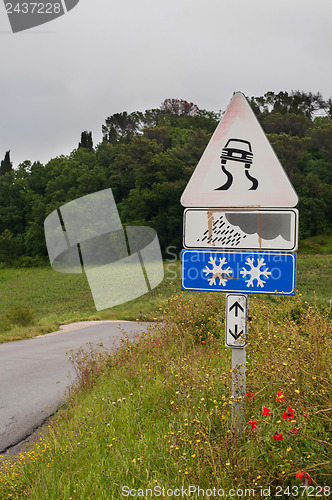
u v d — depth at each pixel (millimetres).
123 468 3451
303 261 72188
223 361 5141
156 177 90750
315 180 99062
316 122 132500
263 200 3426
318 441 2918
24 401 7051
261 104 146875
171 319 6895
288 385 3303
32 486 3504
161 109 150625
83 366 6977
